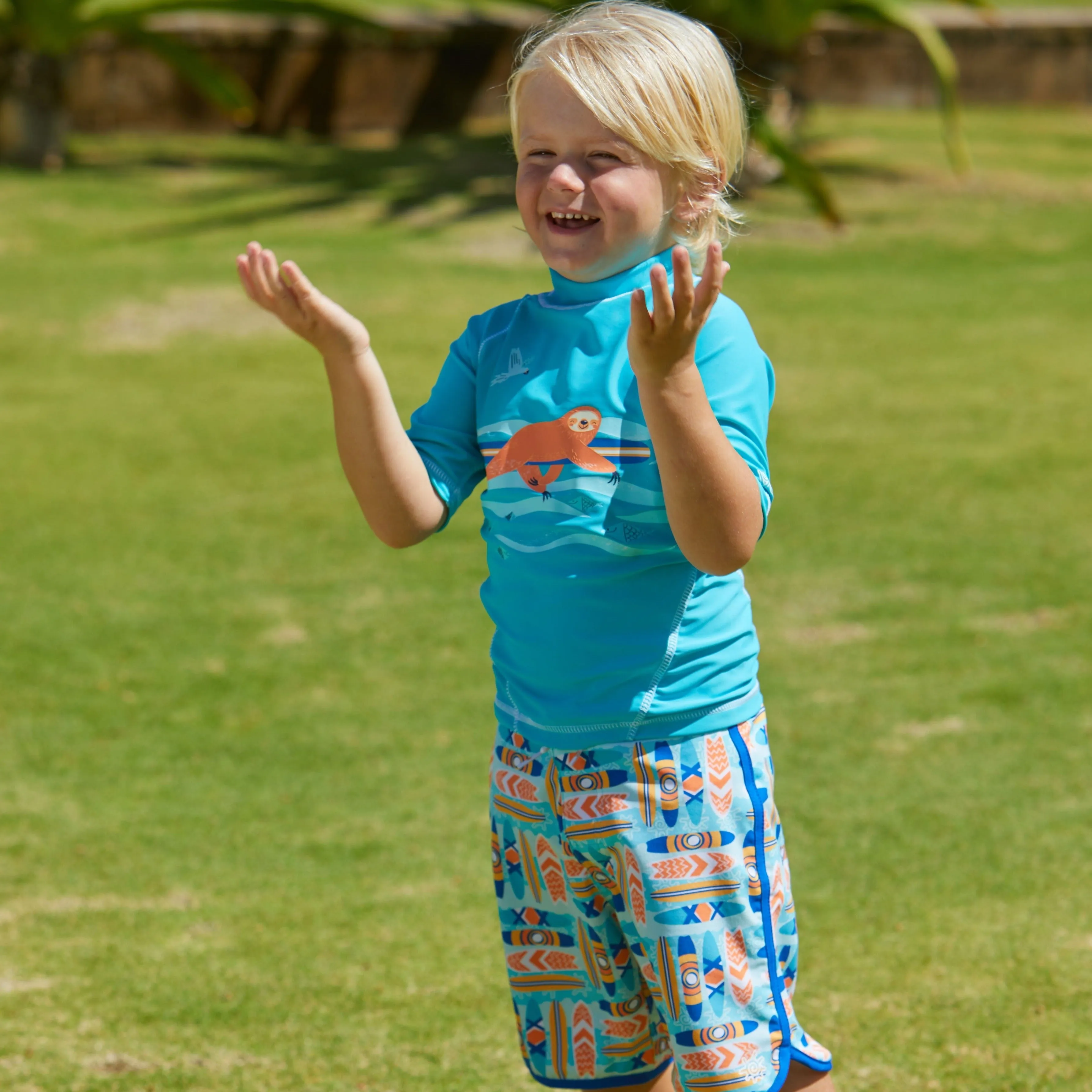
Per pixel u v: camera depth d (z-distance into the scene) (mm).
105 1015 11422
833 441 29812
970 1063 10500
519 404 7285
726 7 52812
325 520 25766
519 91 7227
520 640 7359
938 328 39344
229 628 20953
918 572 22484
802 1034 7523
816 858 13969
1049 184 59312
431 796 15719
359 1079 10484
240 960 12305
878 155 66625
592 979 7672
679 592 7152
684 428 6375
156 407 33188
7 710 18156
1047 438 29578
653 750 7164
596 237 7098
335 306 7086
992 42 85562
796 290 43875
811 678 18688
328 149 71938
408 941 12617
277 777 16250
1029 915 12727
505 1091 10289
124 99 75438
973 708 17594
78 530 25250
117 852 14453
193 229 51969
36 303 42062
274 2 57875
